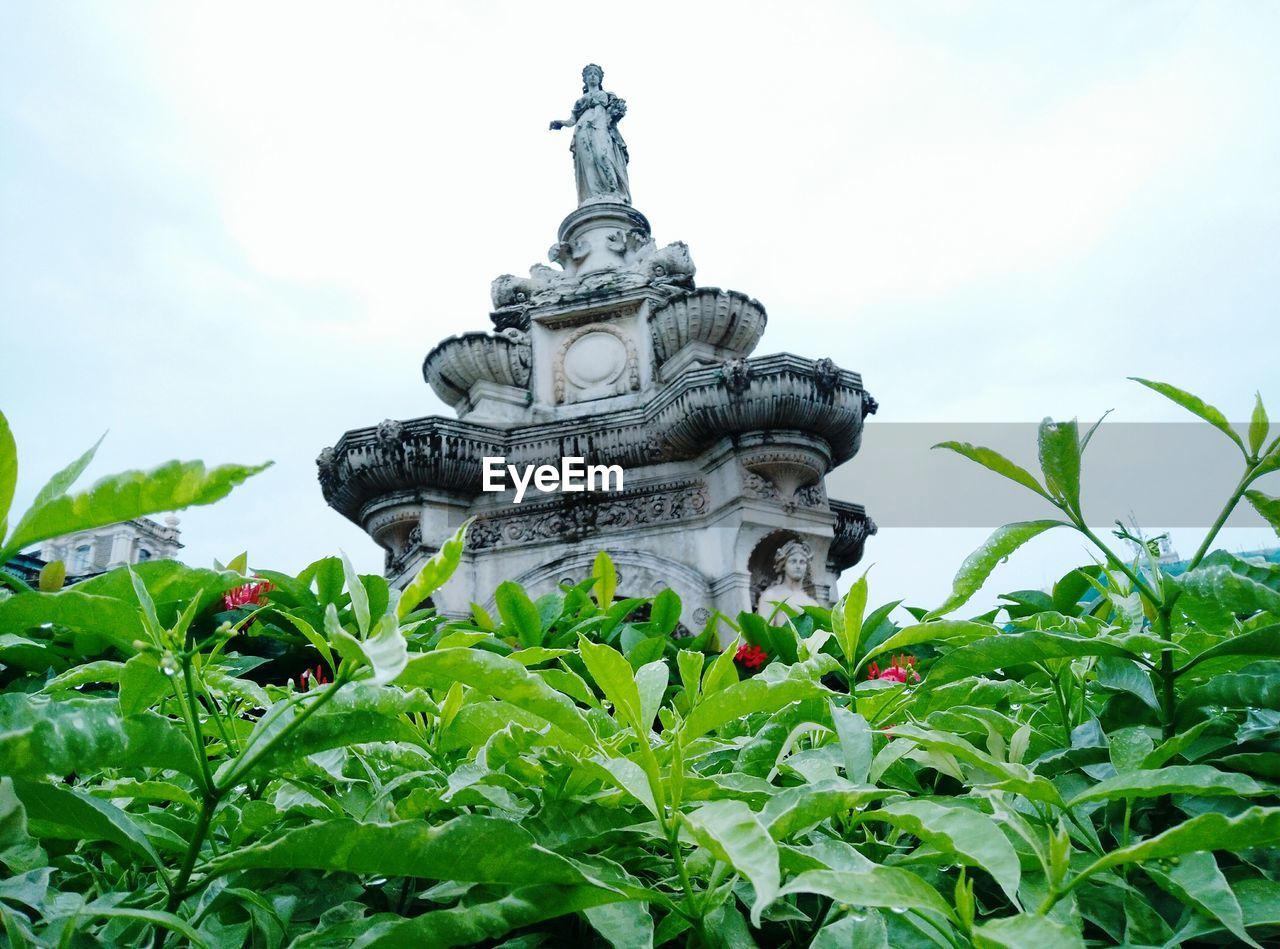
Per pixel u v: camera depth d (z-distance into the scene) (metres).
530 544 10.13
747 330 11.38
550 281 12.89
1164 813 1.06
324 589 3.26
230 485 0.75
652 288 12.03
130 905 0.91
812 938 0.92
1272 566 1.17
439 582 0.83
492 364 11.77
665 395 10.02
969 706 1.31
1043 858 0.79
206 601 1.09
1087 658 1.41
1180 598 1.10
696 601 9.25
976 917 0.92
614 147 14.52
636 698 0.90
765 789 1.00
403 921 0.76
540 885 0.79
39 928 0.82
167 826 1.10
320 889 1.02
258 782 1.14
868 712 1.39
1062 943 0.64
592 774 0.94
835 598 10.43
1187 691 1.16
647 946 0.81
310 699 0.93
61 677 1.10
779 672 1.31
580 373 11.88
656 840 0.97
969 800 1.07
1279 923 0.79
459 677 0.83
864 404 10.25
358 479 10.30
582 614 4.24
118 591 1.01
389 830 0.75
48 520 0.73
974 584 1.16
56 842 1.10
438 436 10.12
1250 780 0.81
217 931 0.90
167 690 0.98
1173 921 0.91
